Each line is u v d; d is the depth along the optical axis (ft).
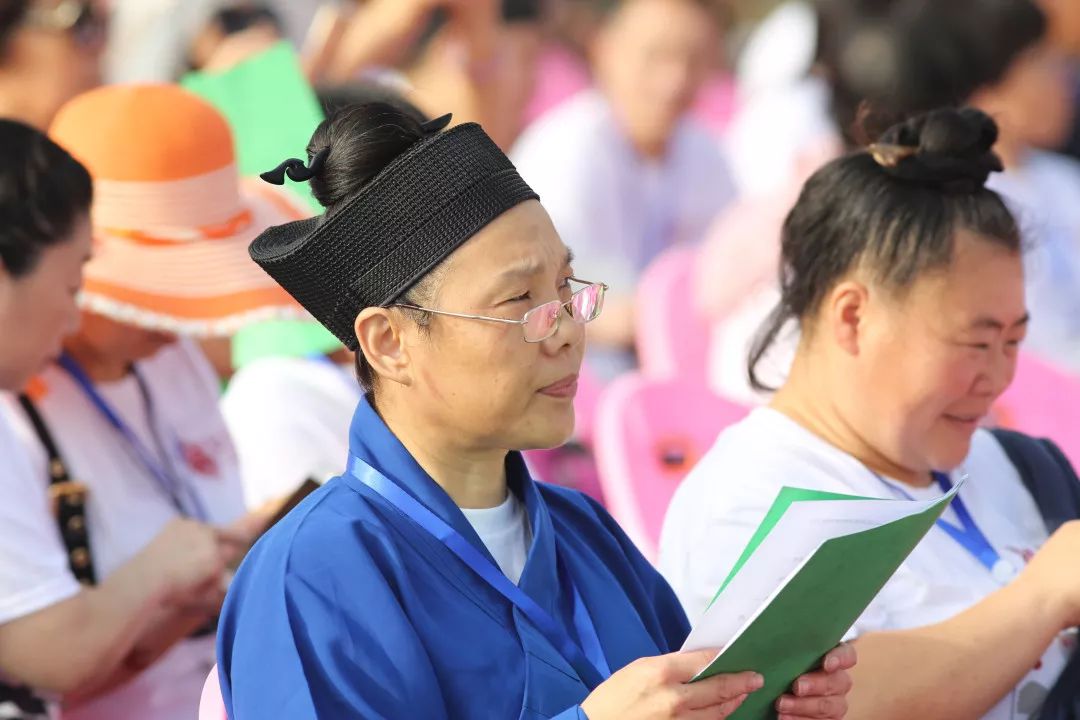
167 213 32.50
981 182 26.40
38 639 28.58
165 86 34.14
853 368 26.53
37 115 41.93
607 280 63.67
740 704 19.84
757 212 51.08
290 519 20.26
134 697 31.96
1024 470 29.19
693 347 52.06
